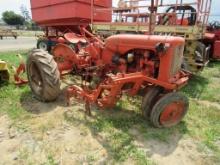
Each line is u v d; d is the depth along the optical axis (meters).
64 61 5.02
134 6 6.82
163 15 6.79
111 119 4.04
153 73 3.76
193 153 3.29
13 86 5.36
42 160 2.98
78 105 4.52
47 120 3.92
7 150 3.15
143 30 6.89
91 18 8.51
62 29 10.59
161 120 3.75
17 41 19.02
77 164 2.92
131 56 3.91
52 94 4.35
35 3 10.34
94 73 4.56
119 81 3.53
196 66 6.88
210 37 9.11
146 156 3.15
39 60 4.20
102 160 3.01
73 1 8.59
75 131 3.64
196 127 4.03
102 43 4.51
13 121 3.88
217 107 5.01
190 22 6.89
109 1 10.01
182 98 3.73
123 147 3.28
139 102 4.73
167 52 3.53
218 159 3.19
